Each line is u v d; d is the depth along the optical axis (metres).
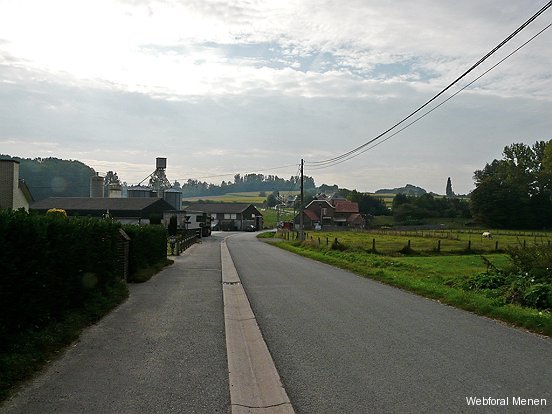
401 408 5.00
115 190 73.81
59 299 8.11
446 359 6.78
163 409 5.02
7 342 6.32
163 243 22.17
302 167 49.94
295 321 9.48
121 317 9.76
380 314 10.21
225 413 4.94
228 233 88.19
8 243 6.32
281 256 30.03
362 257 25.64
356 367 6.42
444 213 120.25
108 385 5.72
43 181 90.12
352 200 135.00
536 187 99.31
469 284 14.26
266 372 6.25
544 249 13.84
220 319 9.69
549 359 6.79
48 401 5.18
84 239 9.45
